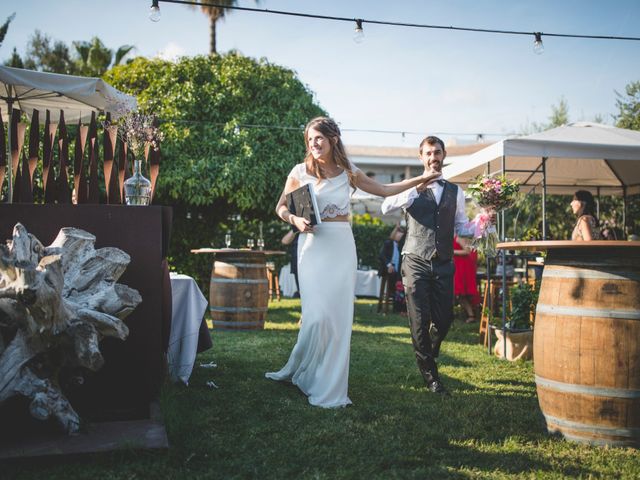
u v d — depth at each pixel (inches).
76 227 129.3
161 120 402.9
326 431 121.4
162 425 118.3
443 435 120.8
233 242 565.0
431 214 170.4
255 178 403.9
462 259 353.4
